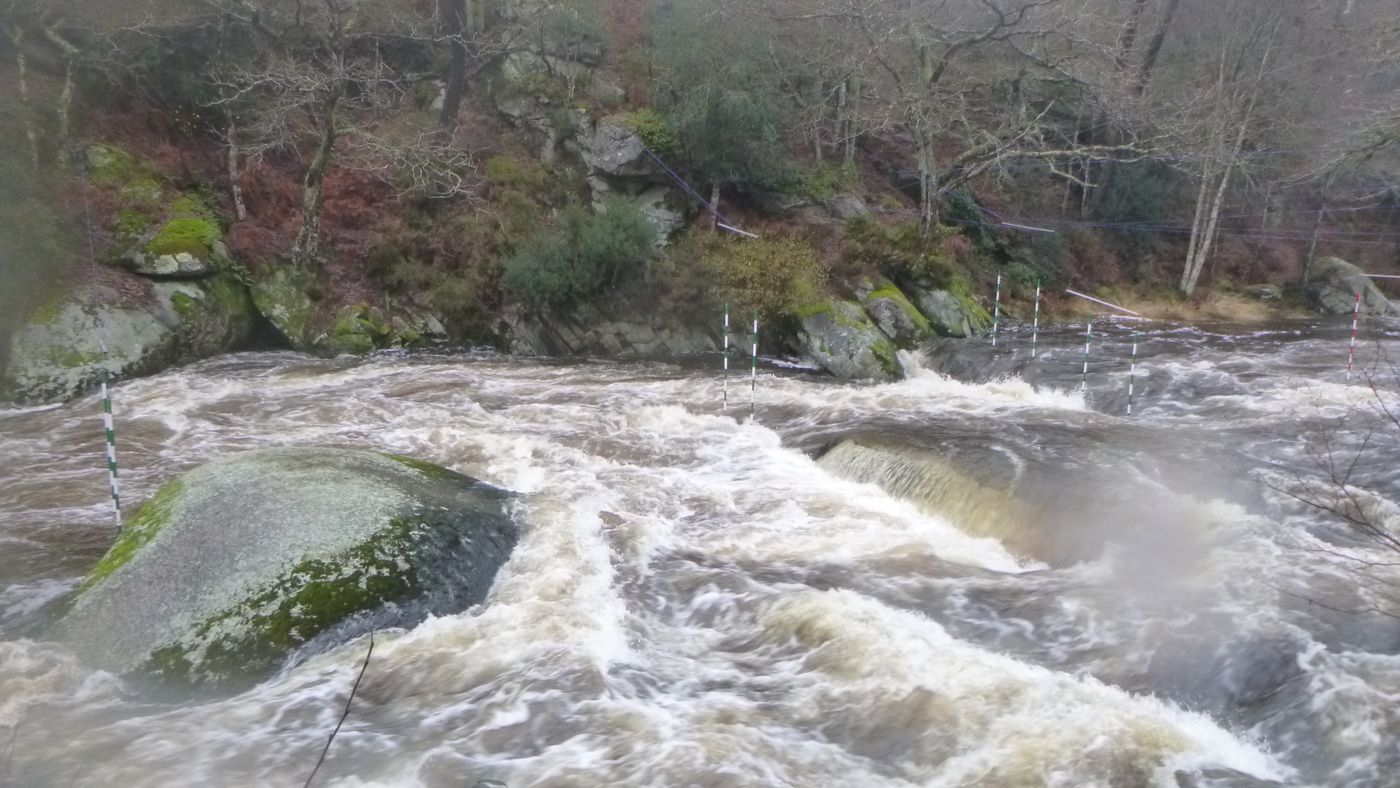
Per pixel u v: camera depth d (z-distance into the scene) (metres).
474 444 12.34
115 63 19.70
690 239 21.47
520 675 6.17
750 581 7.92
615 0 26.73
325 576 6.67
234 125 20.61
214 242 18.42
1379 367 16.12
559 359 19.61
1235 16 28.28
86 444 11.97
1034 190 30.23
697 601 7.61
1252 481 9.55
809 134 25.33
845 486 10.91
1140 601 7.03
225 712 5.72
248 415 13.68
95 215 17.55
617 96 23.95
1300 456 10.84
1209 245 30.33
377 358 18.62
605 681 6.15
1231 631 6.37
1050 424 12.80
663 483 10.88
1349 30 22.00
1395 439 11.37
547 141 23.48
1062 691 5.84
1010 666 6.23
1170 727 5.45
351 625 6.53
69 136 18.39
